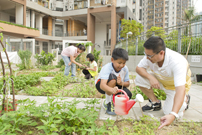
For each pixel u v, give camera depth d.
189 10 20.34
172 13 63.28
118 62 2.01
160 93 3.38
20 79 4.32
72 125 1.89
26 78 4.50
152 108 2.48
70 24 27.34
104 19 25.86
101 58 10.68
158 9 63.59
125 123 2.09
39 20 24.44
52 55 10.72
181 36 6.44
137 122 2.09
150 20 64.88
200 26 5.95
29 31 19.14
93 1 22.08
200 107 2.74
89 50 9.24
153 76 2.21
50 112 2.02
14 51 12.03
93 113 2.07
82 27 29.34
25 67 9.36
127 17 21.33
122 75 2.38
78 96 3.50
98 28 26.72
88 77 5.26
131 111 2.52
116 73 2.31
